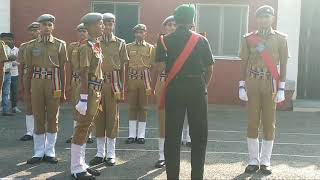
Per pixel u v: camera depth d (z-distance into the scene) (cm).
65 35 1346
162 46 521
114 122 667
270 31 631
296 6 1302
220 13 1333
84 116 579
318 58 1397
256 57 627
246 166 666
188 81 511
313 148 805
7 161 677
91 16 575
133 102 826
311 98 1405
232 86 1336
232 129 993
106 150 692
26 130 923
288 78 1322
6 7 1329
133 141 828
